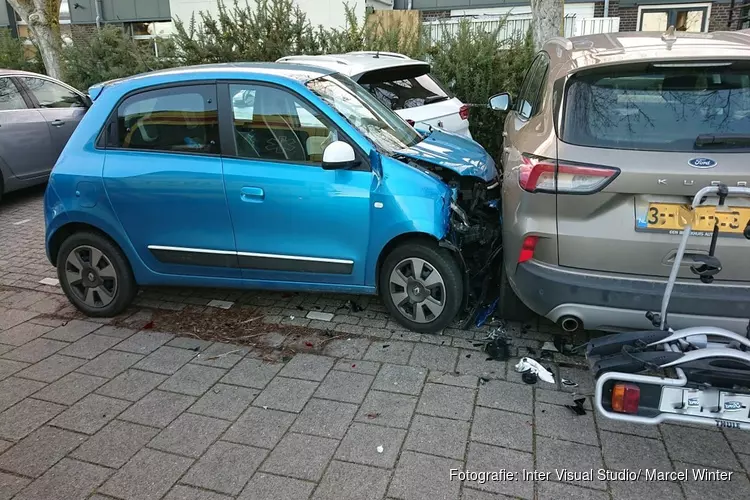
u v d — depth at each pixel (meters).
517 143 3.78
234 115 4.04
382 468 2.82
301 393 3.45
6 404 3.42
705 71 3.15
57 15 11.92
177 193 4.08
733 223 2.89
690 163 2.89
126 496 2.70
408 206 3.75
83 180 4.24
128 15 17.73
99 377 3.69
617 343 2.64
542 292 3.24
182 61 9.88
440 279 3.85
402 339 4.01
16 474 2.86
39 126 7.95
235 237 4.09
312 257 4.00
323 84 4.23
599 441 2.99
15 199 8.27
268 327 4.27
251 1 13.98
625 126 3.10
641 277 3.08
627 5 14.88
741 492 2.65
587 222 3.10
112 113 4.27
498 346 3.84
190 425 3.19
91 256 4.40
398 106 6.38
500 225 4.32
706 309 2.97
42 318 4.56
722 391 2.37
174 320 4.45
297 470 2.83
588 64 3.28
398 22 10.03
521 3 15.54
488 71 8.32
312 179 3.86
